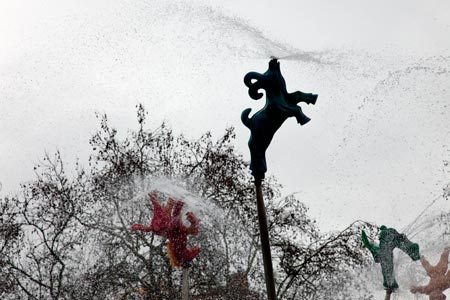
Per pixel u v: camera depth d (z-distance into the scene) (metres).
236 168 35.41
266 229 13.28
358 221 30.66
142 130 35.34
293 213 33.66
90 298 30.45
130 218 32.97
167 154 35.22
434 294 19.56
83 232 32.66
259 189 13.51
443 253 19.81
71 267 31.61
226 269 31.72
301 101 13.89
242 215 34.03
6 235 31.28
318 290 31.95
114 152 34.94
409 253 19.70
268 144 13.66
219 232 32.66
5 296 30.91
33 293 31.45
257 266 33.25
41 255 32.00
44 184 33.25
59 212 32.72
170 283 30.45
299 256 32.62
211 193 34.28
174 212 19.06
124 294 30.22
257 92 13.84
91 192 33.81
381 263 19.62
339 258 31.19
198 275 30.88
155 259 31.59
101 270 30.95
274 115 13.65
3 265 30.81
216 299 31.03
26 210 32.94
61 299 31.25
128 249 32.69
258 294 31.42
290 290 33.41
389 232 19.70
